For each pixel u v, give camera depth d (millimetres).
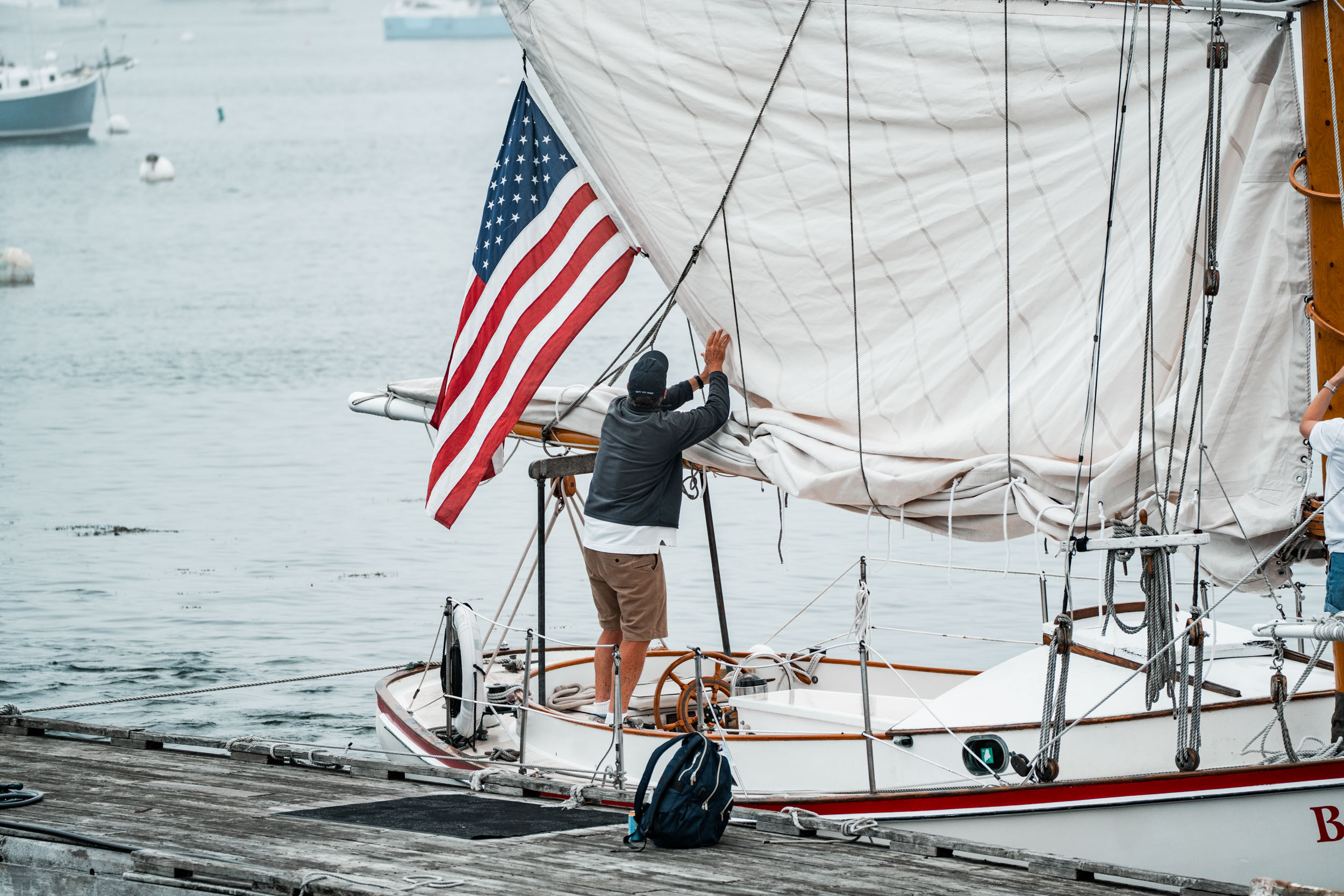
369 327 156875
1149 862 27266
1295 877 27016
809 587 65688
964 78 31078
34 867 27219
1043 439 30078
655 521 33656
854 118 32219
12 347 149250
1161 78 29281
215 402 120125
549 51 34844
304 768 34188
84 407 118750
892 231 32125
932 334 31891
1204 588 33094
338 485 91375
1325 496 27344
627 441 33188
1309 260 27875
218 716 48781
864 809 28906
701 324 35469
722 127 33531
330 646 57656
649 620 33875
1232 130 28609
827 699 34281
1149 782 27156
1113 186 28547
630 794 30062
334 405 118562
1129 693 29672
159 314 170000
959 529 31406
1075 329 30297
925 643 56156
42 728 38188
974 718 30203
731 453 34469
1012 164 30859
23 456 100125
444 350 141625
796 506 86188
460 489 37031
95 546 75188
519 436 36844
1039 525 29375
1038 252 30688
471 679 35156
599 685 34719
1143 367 27859
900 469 31406
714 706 34594
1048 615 34688
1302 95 30641
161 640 58188
